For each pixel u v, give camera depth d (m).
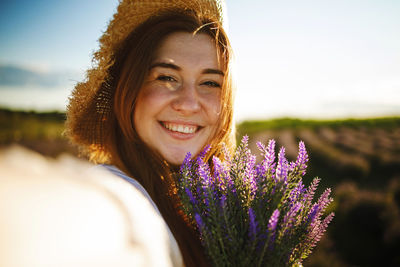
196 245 0.97
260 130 25.45
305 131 25.30
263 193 0.94
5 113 24.50
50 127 20.38
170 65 1.25
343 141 20.55
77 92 1.41
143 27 1.27
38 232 0.30
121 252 0.42
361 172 12.34
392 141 20.67
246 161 1.05
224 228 0.90
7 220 0.27
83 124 1.42
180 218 1.05
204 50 1.29
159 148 1.27
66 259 0.33
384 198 8.27
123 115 1.22
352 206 8.08
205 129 1.35
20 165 0.28
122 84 1.23
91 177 0.55
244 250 0.89
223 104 1.36
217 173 1.06
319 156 14.66
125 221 0.48
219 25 1.32
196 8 1.31
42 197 0.31
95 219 0.40
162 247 0.56
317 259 6.26
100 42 1.30
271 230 0.82
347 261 6.41
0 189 0.27
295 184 0.98
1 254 0.27
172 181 1.20
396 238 6.65
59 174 0.35
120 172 0.89
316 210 1.00
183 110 1.25
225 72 1.34
